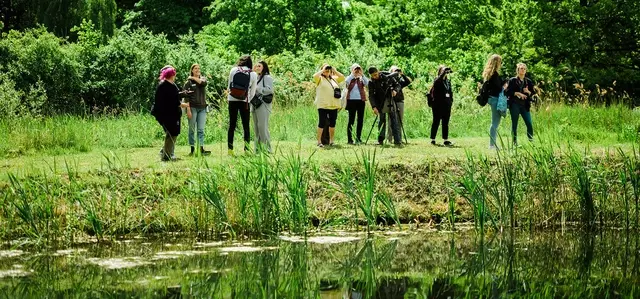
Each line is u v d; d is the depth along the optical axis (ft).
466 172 44.47
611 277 33.68
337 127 68.39
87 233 40.24
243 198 41.34
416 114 73.87
